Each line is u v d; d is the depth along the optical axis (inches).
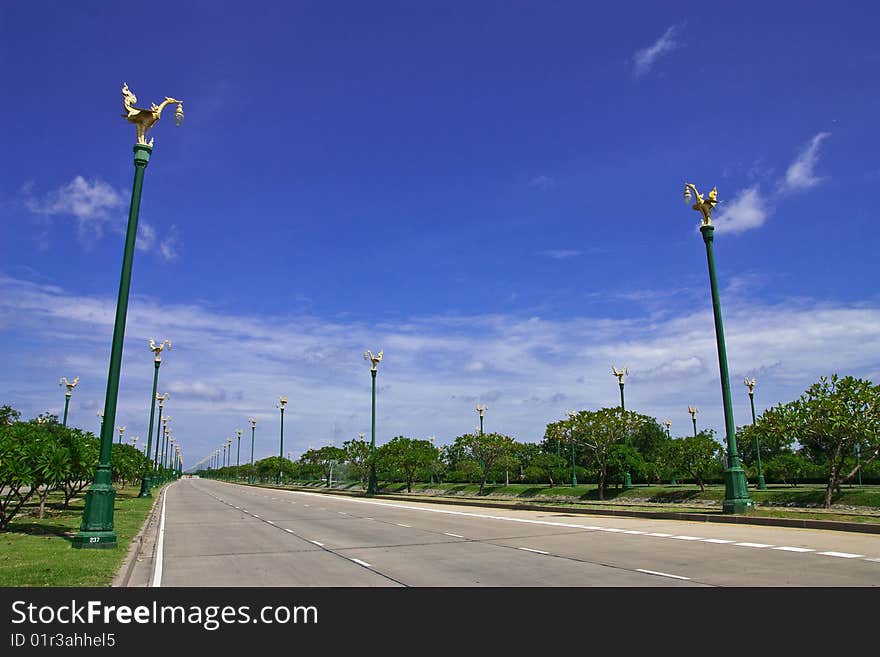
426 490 2502.5
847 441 1085.8
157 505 1523.1
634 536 705.0
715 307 960.3
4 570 462.0
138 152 693.3
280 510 1326.3
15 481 754.2
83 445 885.8
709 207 977.5
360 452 2669.8
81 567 481.1
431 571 488.4
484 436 2129.7
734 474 911.7
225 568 521.0
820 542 614.9
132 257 677.9
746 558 515.8
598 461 1679.4
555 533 760.3
